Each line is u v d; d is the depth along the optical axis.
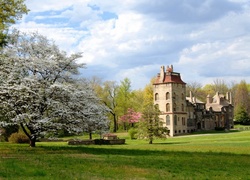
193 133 105.38
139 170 17.61
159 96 103.50
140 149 36.97
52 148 34.22
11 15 34.19
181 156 27.06
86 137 82.75
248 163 22.59
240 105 147.12
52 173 15.38
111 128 113.31
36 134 32.50
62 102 32.47
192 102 120.88
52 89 31.55
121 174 16.11
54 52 34.78
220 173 17.73
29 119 31.30
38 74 33.50
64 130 34.53
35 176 14.47
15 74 31.94
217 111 129.00
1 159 21.00
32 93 31.05
